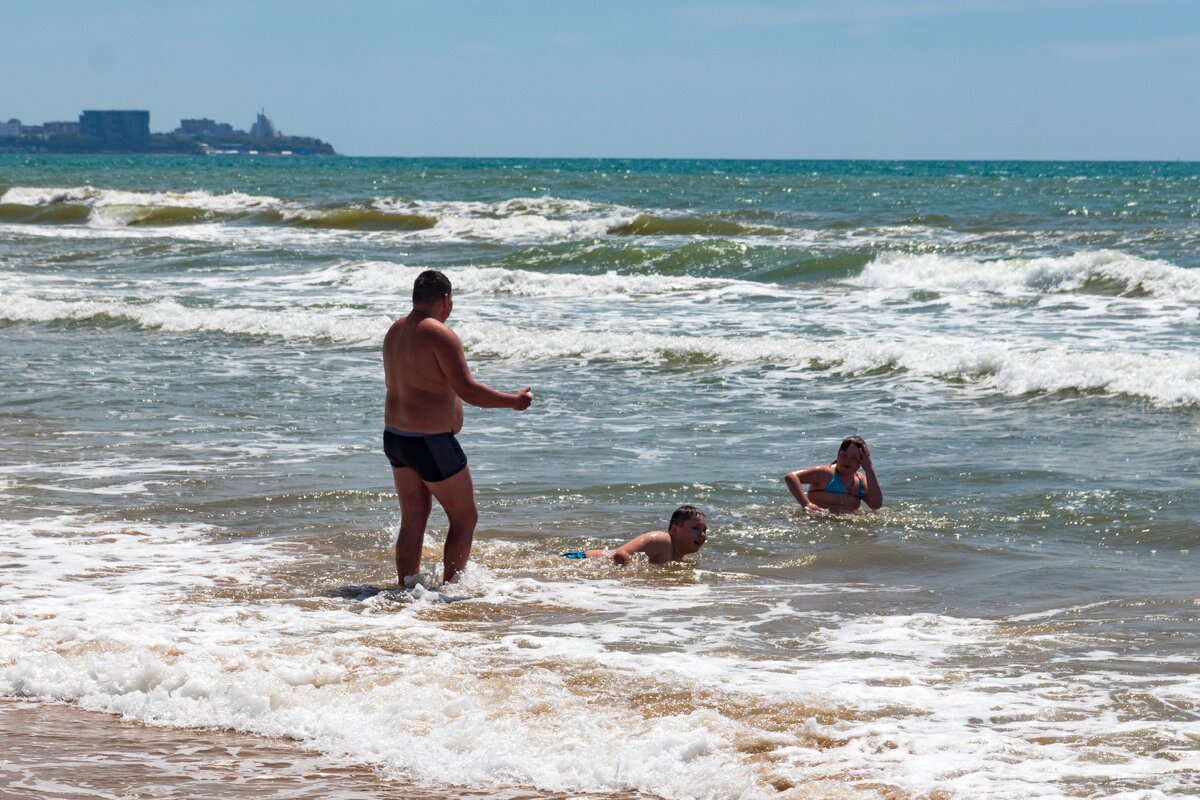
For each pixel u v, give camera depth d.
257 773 7.10
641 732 7.52
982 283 37.25
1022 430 19.12
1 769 7.11
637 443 18.55
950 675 8.78
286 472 16.33
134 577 11.63
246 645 9.38
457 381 11.05
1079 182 122.69
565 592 11.34
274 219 67.06
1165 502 14.59
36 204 77.25
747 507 14.77
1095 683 8.59
